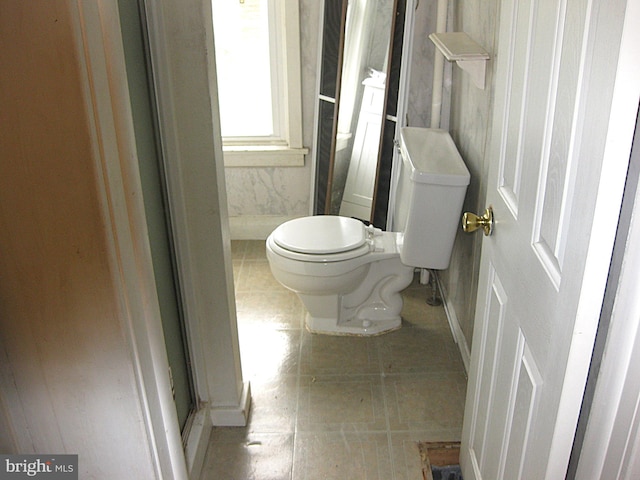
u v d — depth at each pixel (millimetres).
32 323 1069
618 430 867
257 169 3111
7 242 998
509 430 1227
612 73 699
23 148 933
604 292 826
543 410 988
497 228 1301
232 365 1893
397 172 2662
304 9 2736
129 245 1054
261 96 3035
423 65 2672
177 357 1788
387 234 2402
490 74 1868
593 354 941
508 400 1227
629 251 764
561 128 904
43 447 1201
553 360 931
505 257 1229
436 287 2652
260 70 2980
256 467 1818
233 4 2852
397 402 2070
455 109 2506
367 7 2580
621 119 695
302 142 3025
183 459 1355
